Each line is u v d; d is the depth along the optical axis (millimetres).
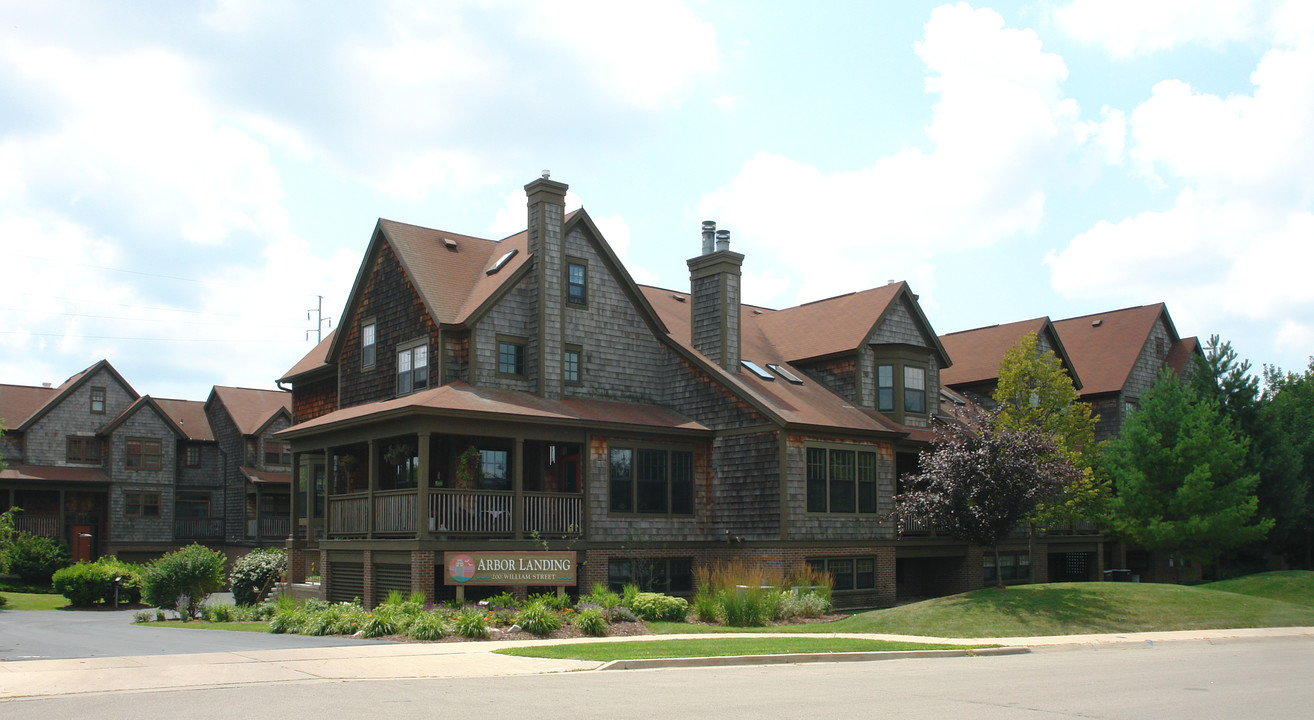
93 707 10500
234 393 52031
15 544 40500
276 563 30938
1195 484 30859
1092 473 30938
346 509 26594
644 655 15492
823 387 32219
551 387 26969
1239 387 35219
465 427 24094
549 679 13227
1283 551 36938
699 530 28219
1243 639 21078
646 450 27516
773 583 25953
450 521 23766
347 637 18875
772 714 10453
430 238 29391
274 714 10094
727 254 30062
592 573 25766
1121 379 39812
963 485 26281
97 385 48438
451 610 20891
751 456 27547
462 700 11195
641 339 29750
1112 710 11117
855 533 28406
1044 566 34719
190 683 12289
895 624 22344
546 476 27266
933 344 33719
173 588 27234
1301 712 11078
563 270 27781
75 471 46812
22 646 17297
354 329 30453
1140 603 23797
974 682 13477
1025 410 30953
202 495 50219
